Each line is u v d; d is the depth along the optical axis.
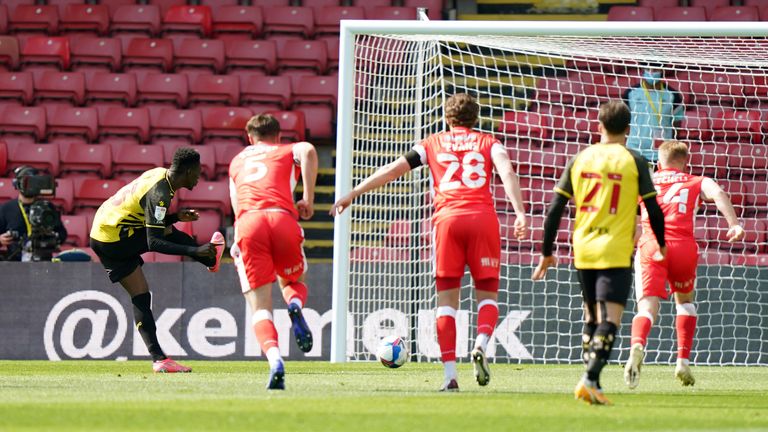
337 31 69.00
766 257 49.72
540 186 52.09
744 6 68.50
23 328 41.72
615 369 37.28
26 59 66.62
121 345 41.47
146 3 72.94
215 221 56.25
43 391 22.88
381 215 44.22
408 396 21.52
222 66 66.62
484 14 72.25
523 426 15.87
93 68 66.81
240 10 69.62
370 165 42.59
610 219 20.02
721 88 55.16
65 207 57.16
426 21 40.22
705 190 27.67
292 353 41.00
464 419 16.78
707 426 16.20
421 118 47.62
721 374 34.47
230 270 41.41
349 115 39.75
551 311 41.28
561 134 54.22
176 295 41.41
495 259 23.38
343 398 20.75
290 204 22.67
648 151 51.94
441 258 23.42
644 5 71.62
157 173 30.91
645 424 16.36
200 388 23.92
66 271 41.84
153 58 66.38
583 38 44.00
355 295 40.75
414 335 40.94
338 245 38.88
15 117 62.19
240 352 41.12
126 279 32.44
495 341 41.00
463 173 23.48
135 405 18.80
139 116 62.22
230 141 61.81
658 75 53.84
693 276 27.55
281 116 61.12
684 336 28.03
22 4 70.69
